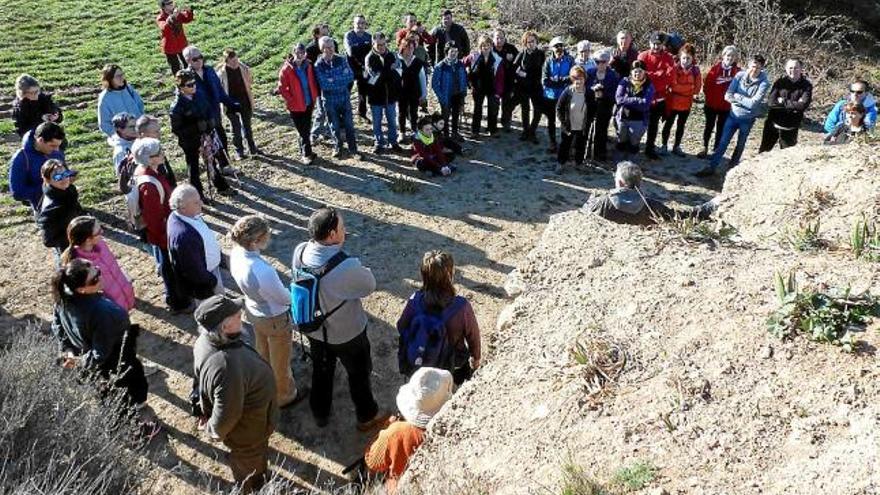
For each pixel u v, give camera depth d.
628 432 3.95
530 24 17.84
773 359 4.11
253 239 5.21
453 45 12.57
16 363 4.56
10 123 11.16
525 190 9.89
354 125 11.93
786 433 3.67
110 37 15.53
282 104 12.71
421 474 4.26
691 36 17.41
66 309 4.92
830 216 5.97
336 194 9.62
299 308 5.10
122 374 4.82
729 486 3.46
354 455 5.59
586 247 5.85
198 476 5.29
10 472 3.80
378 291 7.60
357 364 5.43
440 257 5.00
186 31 16.30
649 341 4.57
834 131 9.23
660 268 5.32
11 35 15.11
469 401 4.65
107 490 4.11
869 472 3.29
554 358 4.77
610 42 17.41
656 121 10.70
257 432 4.60
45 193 6.59
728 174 7.22
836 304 4.27
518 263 8.20
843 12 18.88
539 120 11.47
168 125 11.53
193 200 5.80
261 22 17.38
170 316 7.11
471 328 5.16
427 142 10.08
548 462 3.96
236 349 4.31
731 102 10.06
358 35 11.45
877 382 3.77
